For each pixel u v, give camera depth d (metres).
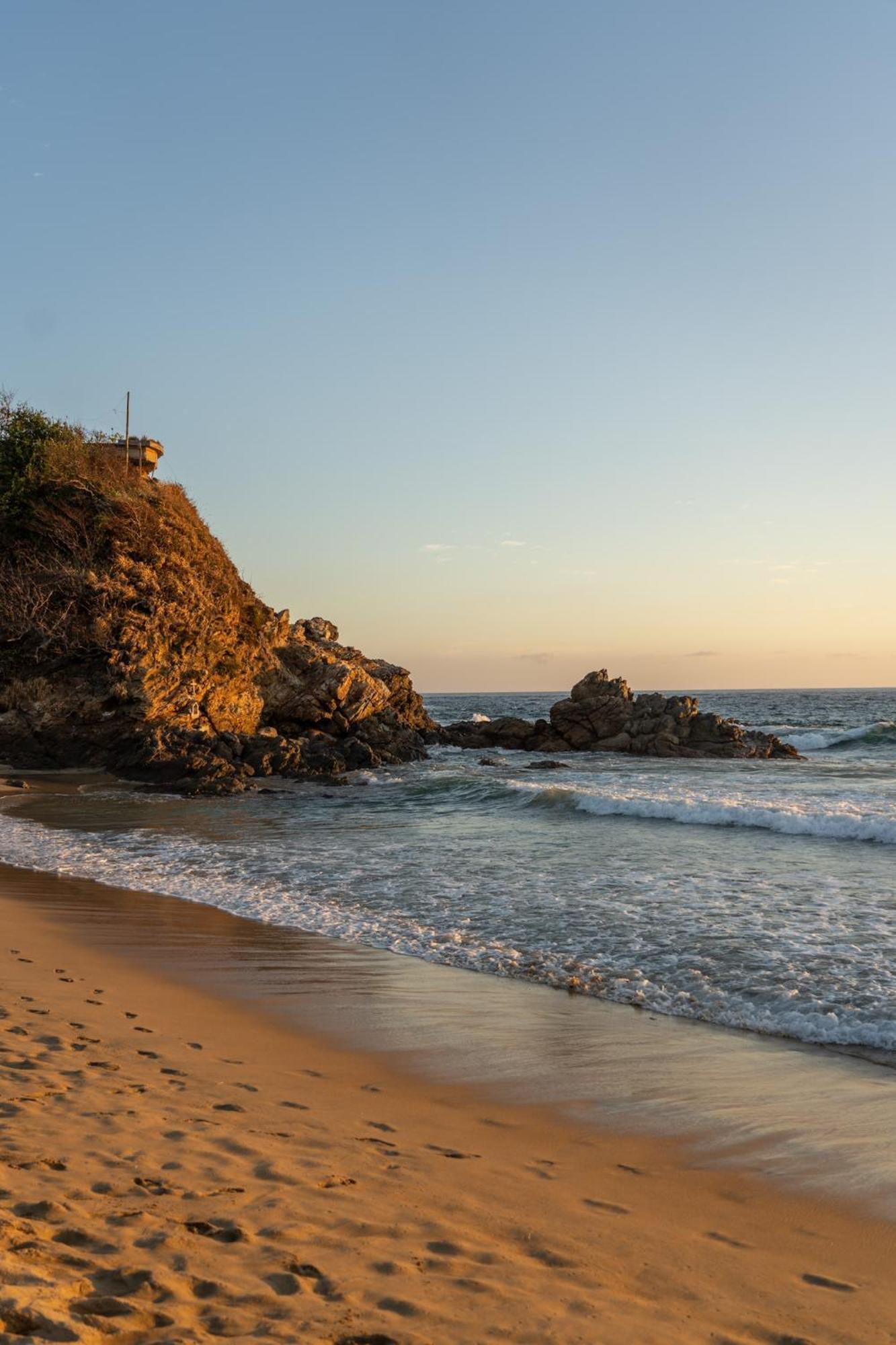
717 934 12.64
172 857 19.64
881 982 10.48
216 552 45.50
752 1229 5.24
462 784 31.69
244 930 13.29
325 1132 6.26
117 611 38.09
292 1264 4.27
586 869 17.80
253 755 37.94
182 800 30.53
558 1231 5.03
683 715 51.56
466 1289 4.23
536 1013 9.66
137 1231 4.43
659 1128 6.75
